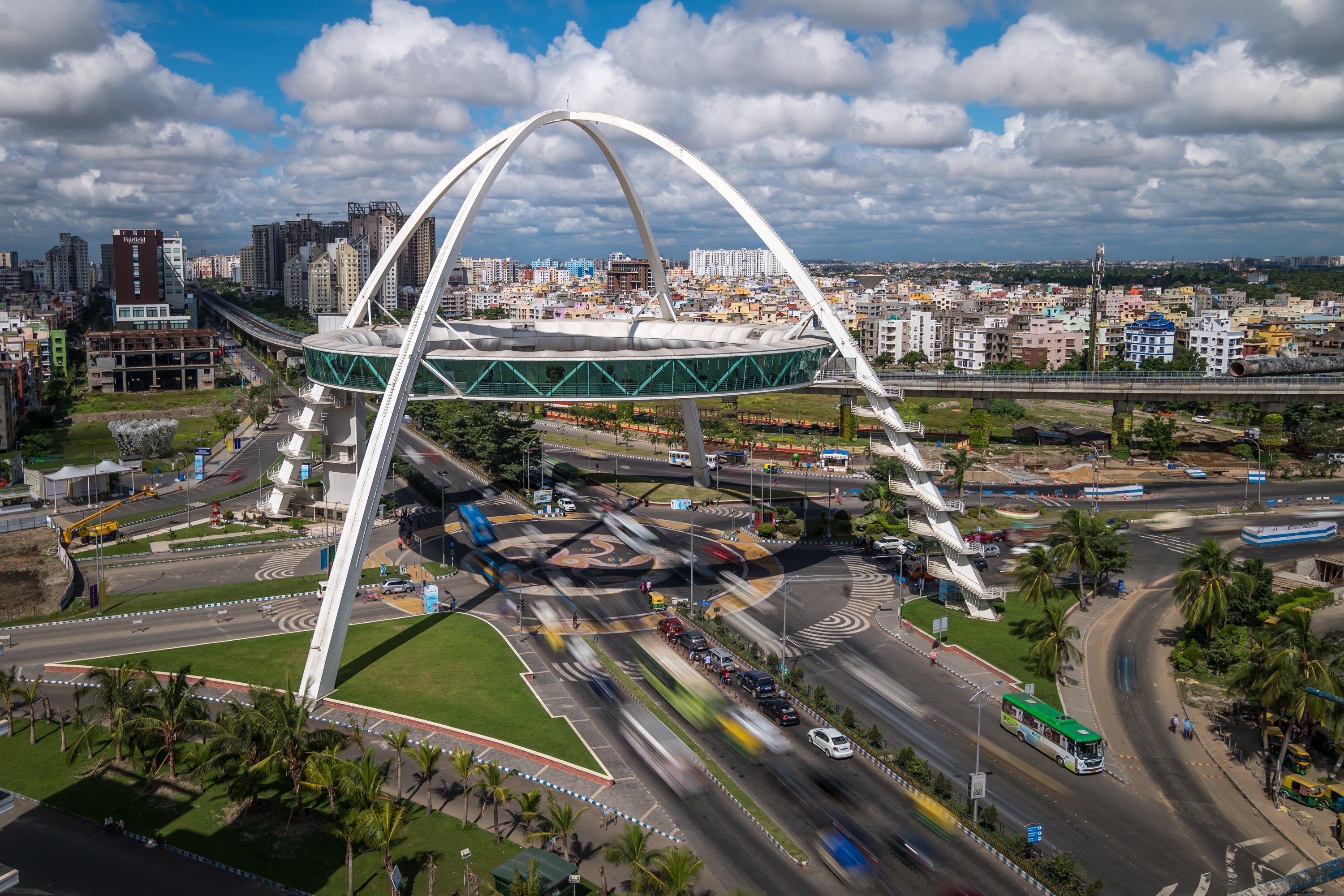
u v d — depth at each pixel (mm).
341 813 61531
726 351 108688
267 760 59375
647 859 50719
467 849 57594
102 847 57875
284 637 94312
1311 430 196875
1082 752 69312
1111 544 106750
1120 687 84750
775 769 69250
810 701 79438
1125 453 193125
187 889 53656
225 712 68750
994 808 60938
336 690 81562
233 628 97312
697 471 162875
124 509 150500
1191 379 198625
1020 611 103688
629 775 67812
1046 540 132000
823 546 130625
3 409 195625
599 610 104500
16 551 127812
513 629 97812
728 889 54531
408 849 57844
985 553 125500
